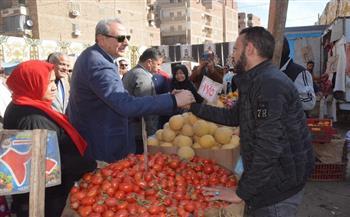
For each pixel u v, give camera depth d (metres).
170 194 2.28
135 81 4.41
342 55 8.75
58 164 2.03
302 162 2.07
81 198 2.20
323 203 4.47
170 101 2.63
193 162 2.73
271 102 1.92
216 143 3.00
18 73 2.49
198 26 78.12
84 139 2.93
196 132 3.03
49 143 2.00
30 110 2.44
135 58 14.37
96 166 2.68
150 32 61.59
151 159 2.60
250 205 2.20
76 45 12.66
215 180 2.51
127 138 3.11
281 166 2.02
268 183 2.04
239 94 2.17
